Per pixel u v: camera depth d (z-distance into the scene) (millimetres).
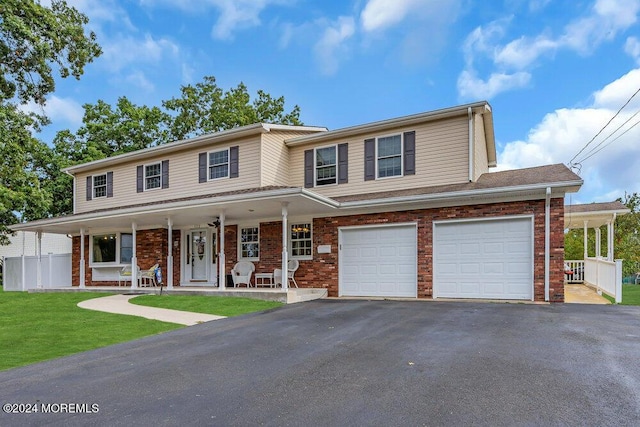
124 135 27703
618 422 3346
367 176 13891
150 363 5371
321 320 8250
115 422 3500
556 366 4828
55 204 25172
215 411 3695
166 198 16453
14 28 13242
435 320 7887
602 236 25766
